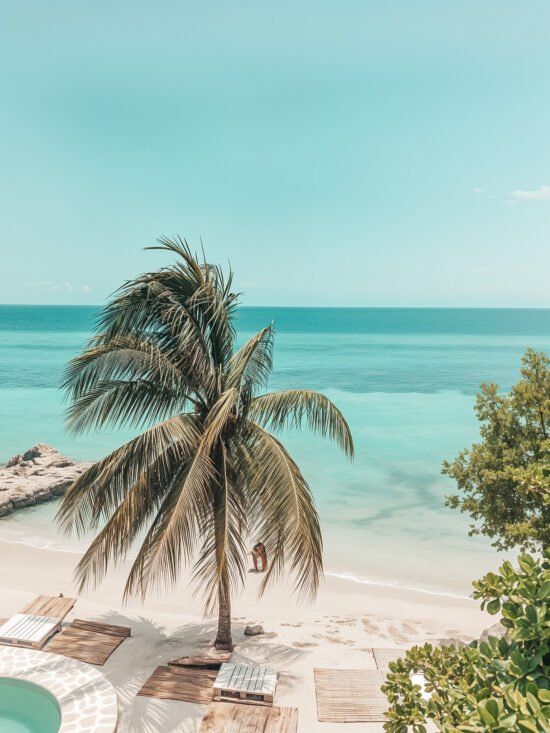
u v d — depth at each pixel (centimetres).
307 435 3859
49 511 2384
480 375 6794
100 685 1050
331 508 2506
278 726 964
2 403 4991
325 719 1016
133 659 1202
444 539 2153
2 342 11900
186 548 970
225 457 1088
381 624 1478
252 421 1135
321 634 1389
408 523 2322
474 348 10812
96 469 1087
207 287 1119
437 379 6462
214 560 1076
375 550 2048
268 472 1026
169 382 1127
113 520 1001
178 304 1076
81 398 1098
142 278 1084
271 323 1140
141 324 1114
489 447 1378
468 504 1388
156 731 966
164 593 1648
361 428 4072
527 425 1351
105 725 941
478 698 412
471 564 1930
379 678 1135
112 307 1076
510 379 6400
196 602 1595
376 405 4950
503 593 455
